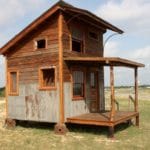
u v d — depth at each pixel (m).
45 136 16.52
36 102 18.19
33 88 18.39
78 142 15.02
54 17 17.41
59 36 17.12
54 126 18.47
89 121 16.33
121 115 18.06
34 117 18.27
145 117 24.30
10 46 19.39
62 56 17.12
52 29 17.48
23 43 19.03
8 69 19.88
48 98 17.58
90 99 19.75
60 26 17.11
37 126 19.56
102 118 16.75
